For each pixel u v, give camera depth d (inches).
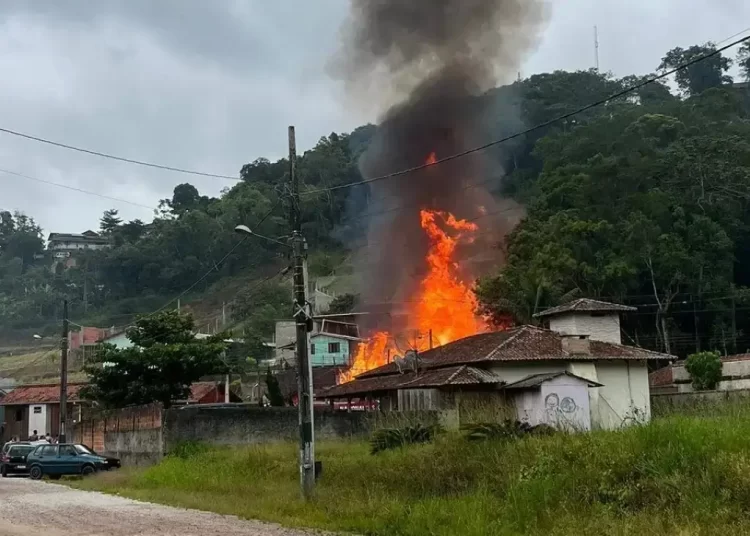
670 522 452.1
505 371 1223.5
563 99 4375.0
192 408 1255.5
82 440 1800.0
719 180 2701.8
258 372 2527.1
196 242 4579.2
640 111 3422.7
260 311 3563.0
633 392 1280.8
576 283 2343.8
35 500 870.4
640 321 2576.3
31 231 5979.3
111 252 4785.9
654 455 545.0
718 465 498.6
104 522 641.6
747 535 409.7
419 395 1234.0
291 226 849.5
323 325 3031.5
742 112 3774.6
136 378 1636.3
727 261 2561.5
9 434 2379.4
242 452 1103.0
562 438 665.0
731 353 2448.3
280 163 5017.2
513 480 591.8
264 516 658.2
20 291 4921.3
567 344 1244.5
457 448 746.2
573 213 2652.6
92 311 4384.8
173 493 880.3
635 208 2630.4
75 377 3006.9
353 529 573.0
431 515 549.0
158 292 4478.3
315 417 1298.0
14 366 3587.6
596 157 2849.4
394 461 779.4
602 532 456.8
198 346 1647.4
